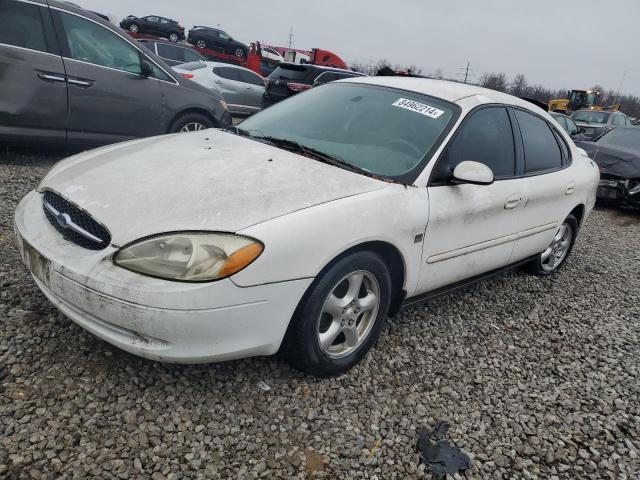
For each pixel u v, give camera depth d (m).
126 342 2.23
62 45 5.58
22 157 6.11
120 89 6.00
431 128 3.23
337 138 3.26
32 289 3.10
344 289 2.68
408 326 3.46
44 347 2.62
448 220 3.06
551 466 2.45
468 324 3.68
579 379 3.21
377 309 2.84
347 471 2.21
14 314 2.83
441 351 3.25
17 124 5.43
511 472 2.37
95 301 2.19
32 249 2.44
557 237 4.71
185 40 27.73
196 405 2.41
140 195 2.42
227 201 2.37
